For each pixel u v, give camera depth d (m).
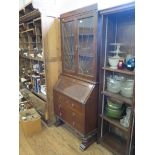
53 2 2.23
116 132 2.15
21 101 3.00
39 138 2.21
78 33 1.94
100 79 1.84
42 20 2.15
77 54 2.01
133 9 1.37
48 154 1.91
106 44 1.76
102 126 2.05
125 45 1.80
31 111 2.54
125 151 1.83
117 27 1.83
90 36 1.80
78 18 1.87
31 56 2.91
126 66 1.59
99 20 1.67
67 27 2.13
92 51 1.80
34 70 3.01
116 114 1.82
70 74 2.24
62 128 2.45
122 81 1.79
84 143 1.96
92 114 1.92
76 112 1.96
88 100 1.82
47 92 2.40
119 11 1.46
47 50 2.27
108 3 1.76
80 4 2.06
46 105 2.46
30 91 3.11
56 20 2.27
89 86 1.89
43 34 2.19
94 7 1.63
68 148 2.01
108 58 1.79
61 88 2.23
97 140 2.06
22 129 2.32
